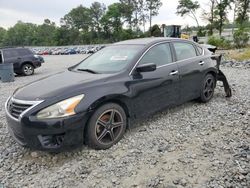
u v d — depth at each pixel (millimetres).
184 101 5250
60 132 3426
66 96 3537
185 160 3490
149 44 4715
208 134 4262
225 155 3557
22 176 3383
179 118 5012
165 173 3240
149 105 4484
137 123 4820
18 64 13477
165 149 3826
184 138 4152
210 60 5824
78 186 3113
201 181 3037
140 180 3143
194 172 3217
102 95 3746
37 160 3732
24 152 3979
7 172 3494
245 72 10156
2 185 3207
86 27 97750
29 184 3207
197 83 5457
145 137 4250
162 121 4883
